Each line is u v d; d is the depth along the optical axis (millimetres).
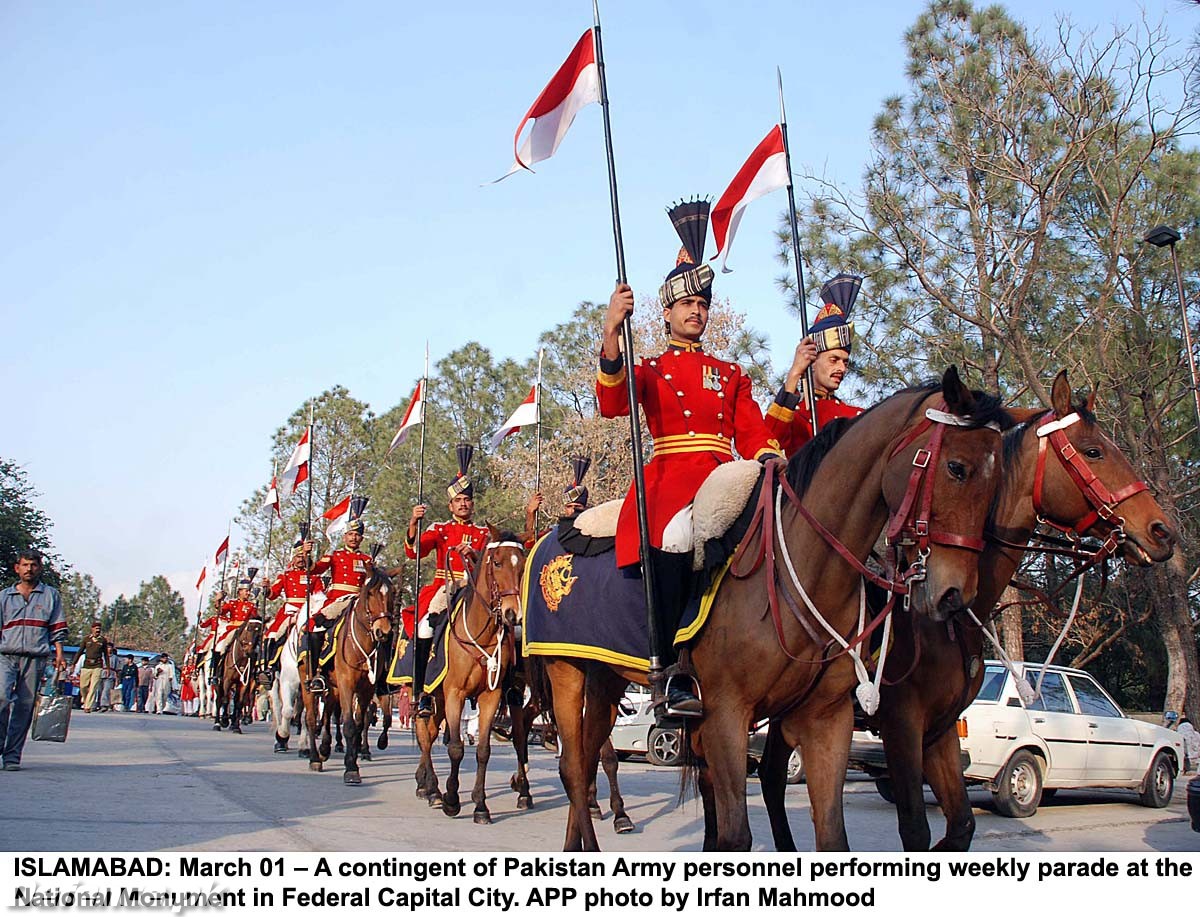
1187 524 18312
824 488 4926
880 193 18547
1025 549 6367
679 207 6020
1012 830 9703
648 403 5902
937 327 18828
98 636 30453
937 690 5711
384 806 9781
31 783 9609
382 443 41406
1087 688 12789
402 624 12391
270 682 17438
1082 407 6367
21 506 35969
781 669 4809
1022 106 17734
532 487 32438
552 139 6852
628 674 5898
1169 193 17516
